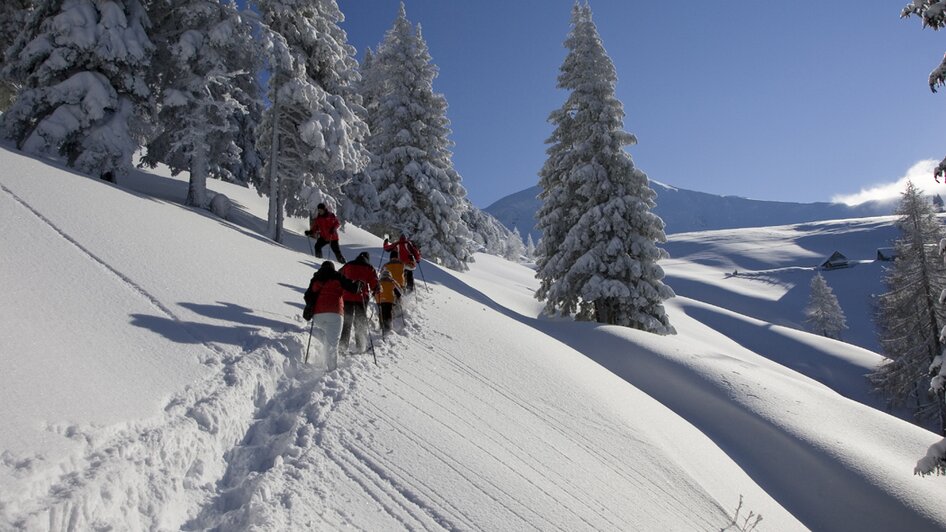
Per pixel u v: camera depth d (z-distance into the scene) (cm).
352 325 787
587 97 2219
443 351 898
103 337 507
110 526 305
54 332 479
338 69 1809
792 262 11194
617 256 2108
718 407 1365
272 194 1609
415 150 2753
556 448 712
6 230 661
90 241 729
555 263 2231
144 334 546
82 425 363
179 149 1612
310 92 1592
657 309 2128
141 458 362
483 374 865
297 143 1742
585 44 2272
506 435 679
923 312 2894
